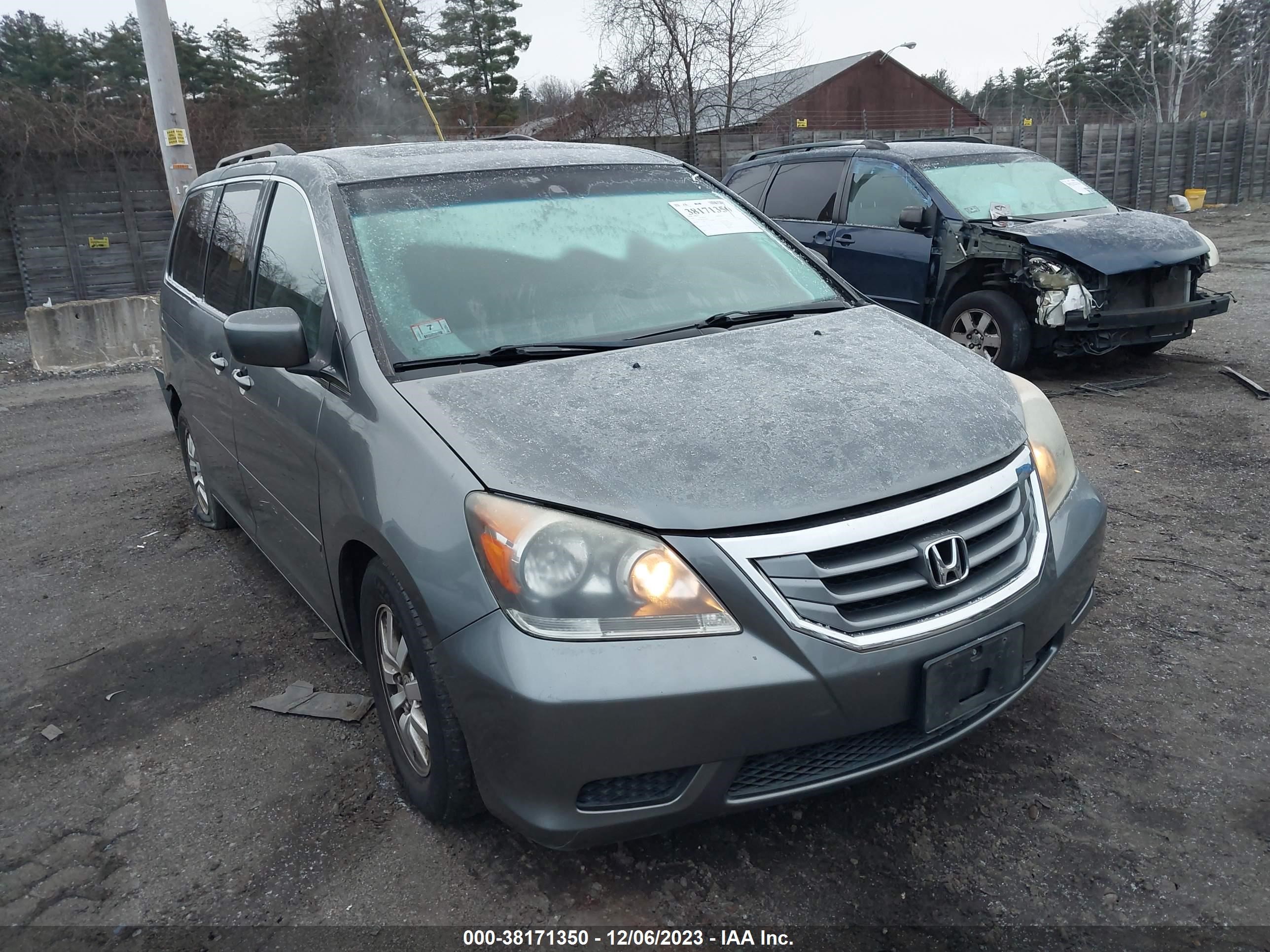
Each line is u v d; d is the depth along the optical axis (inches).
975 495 88.7
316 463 108.7
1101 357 310.0
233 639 148.3
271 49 1206.9
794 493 82.9
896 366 106.1
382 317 107.0
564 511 81.6
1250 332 343.3
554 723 77.8
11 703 133.6
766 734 80.1
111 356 404.2
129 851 100.7
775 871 92.5
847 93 1552.7
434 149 139.0
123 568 180.2
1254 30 1626.5
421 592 86.0
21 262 537.6
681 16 884.6
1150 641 131.3
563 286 117.3
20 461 262.1
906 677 82.6
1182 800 99.4
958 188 292.5
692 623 79.5
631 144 727.7
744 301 125.1
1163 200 1043.3
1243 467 198.7
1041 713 115.9
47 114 530.9
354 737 119.0
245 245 145.2
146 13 350.0
